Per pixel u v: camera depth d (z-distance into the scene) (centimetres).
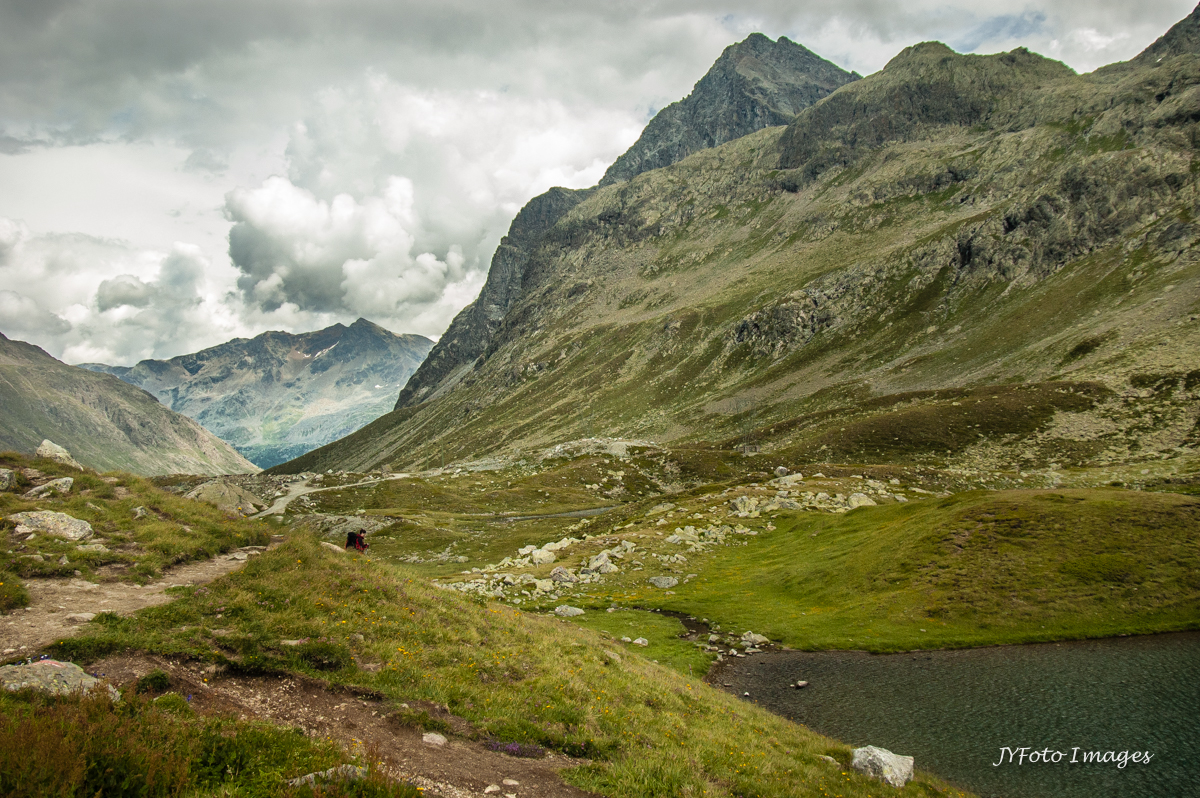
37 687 1227
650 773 1631
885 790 1912
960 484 9794
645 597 5447
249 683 1609
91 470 3409
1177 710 2564
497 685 2062
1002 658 3381
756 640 4150
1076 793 2094
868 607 4331
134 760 1080
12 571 2002
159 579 2253
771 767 1927
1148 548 3962
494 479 16812
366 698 1712
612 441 18688
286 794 1106
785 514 7594
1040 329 18662
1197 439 10181
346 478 17788
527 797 1374
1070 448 11512
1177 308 15212
